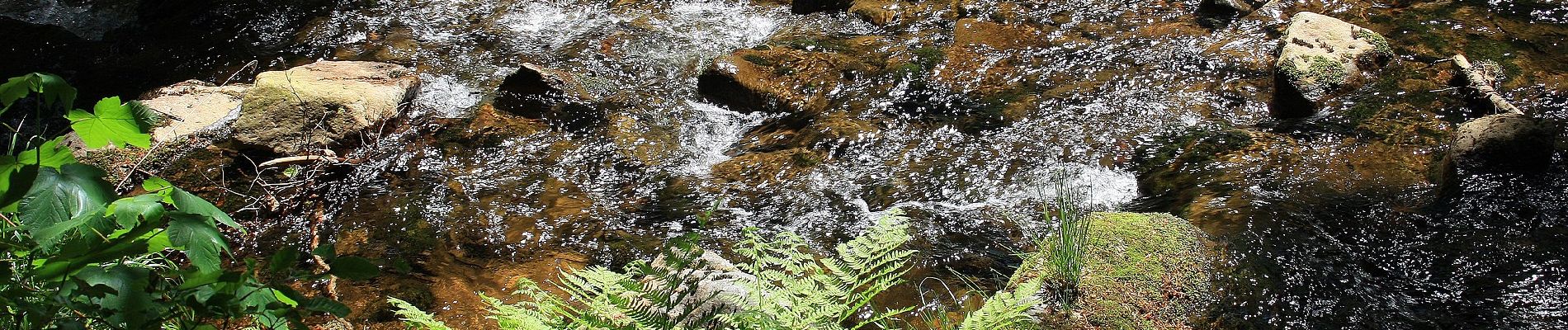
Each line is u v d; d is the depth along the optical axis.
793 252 3.00
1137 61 5.59
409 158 5.00
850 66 5.71
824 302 2.61
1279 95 5.12
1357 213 4.09
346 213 4.48
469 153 5.05
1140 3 6.24
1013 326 2.93
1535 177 4.15
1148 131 4.90
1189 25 5.95
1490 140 4.27
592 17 6.78
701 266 2.67
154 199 1.97
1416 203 4.15
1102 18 6.12
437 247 4.19
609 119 5.39
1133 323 3.34
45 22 7.07
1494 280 3.65
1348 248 3.86
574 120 5.38
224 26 6.91
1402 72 5.24
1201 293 3.49
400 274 3.98
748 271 3.50
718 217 4.39
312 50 6.51
